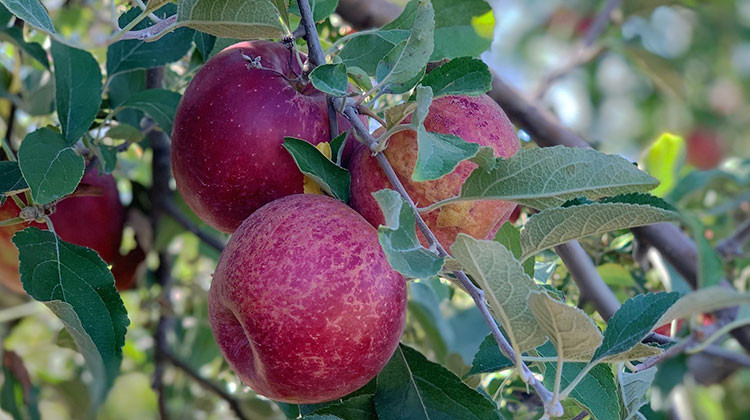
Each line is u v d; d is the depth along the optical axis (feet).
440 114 1.67
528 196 1.57
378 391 1.72
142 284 2.58
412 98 1.63
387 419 1.69
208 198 1.73
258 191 1.70
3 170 1.82
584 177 1.56
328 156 1.71
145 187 2.36
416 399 1.70
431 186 1.64
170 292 2.64
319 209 1.58
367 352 1.55
